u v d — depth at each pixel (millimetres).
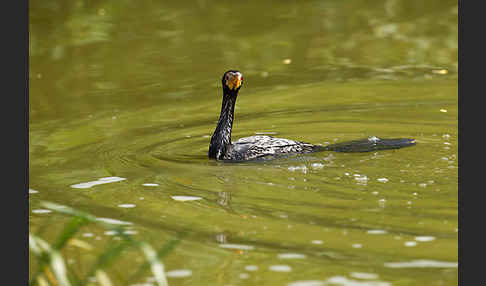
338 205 10961
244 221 10453
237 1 31344
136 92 19453
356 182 12000
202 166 13289
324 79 20594
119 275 8945
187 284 8633
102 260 8234
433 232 9867
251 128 16281
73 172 13055
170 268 9039
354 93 19031
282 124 16516
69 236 8195
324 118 16906
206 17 28562
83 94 19219
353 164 13000
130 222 10562
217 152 13820
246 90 19781
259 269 8938
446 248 9367
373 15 28609
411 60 22438
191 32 26297
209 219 10578
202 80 20672
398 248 9406
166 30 26562
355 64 22172
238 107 18172
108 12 29156
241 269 8938
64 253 9594
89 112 17609
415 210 10672
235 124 16641
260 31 26406
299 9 29797
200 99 18828
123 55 23312
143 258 9445
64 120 16906
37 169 13273
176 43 24844
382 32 26000
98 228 10398
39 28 26438
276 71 21609
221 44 24703
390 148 13938
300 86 19938
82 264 9266
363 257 9164
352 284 8469
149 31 26375
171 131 16000
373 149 13906
